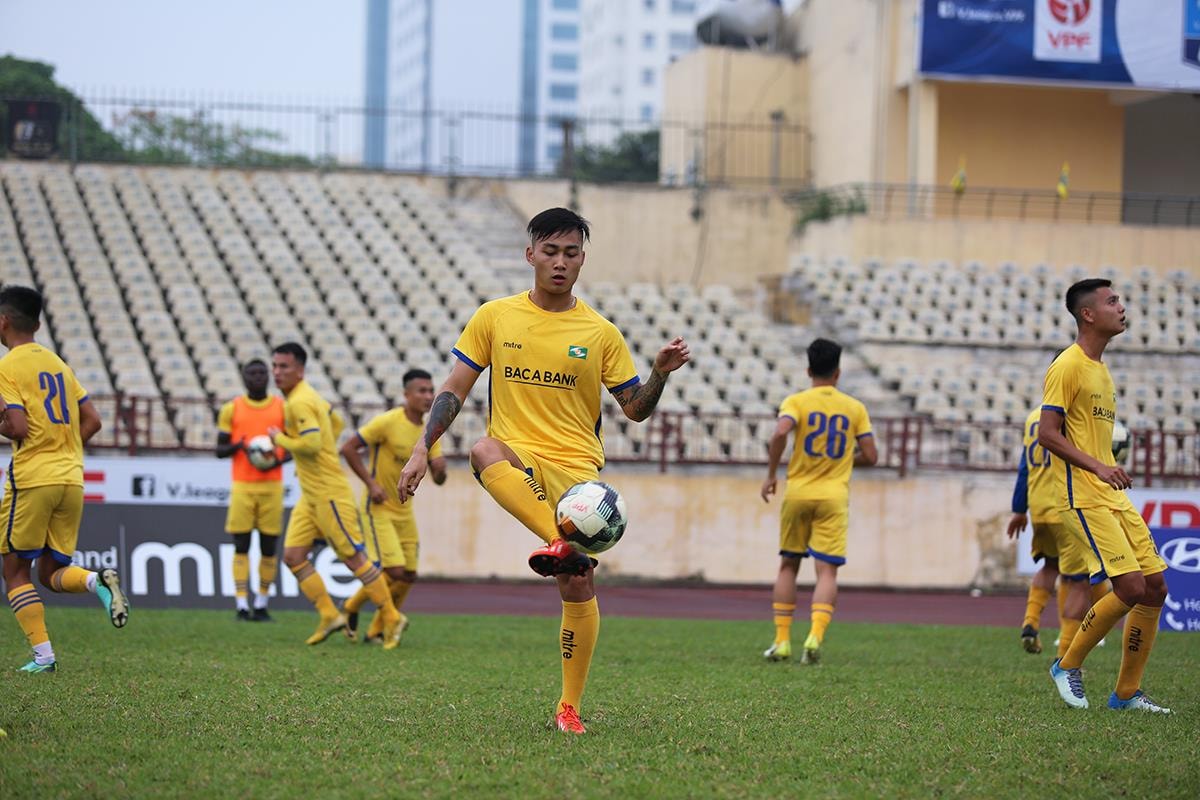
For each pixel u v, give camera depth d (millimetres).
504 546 24344
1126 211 42812
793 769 7680
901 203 38812
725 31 45781
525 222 39000
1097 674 12883
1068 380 10469
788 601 14219
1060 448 10359
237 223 35531
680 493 24938
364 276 33219
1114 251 37219
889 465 25641
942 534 25219
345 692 10258
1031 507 14172
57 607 17797
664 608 21688
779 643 14078
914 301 34594
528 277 34906
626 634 16953
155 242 33438
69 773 7102
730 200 40594
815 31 43531
